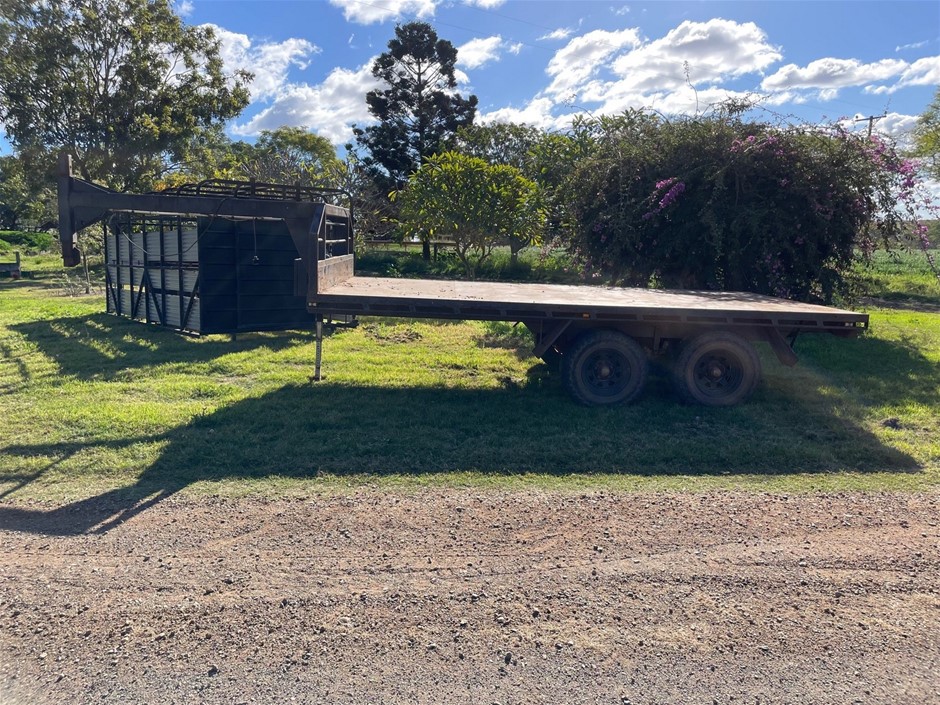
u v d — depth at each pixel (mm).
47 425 6230
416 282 9180
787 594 3553
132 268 12828
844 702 2752
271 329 11406
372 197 27781
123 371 8500
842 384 8133
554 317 6875
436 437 6004
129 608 3346
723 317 6832
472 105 32938
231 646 3053
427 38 31531
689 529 4297
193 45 30562
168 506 4547
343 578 3646
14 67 26859
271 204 7785
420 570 3738
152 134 28562
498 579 3652
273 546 4004
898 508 4688
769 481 5148
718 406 7094
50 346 10242
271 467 5262
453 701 2721
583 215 12812
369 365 8922
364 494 4777
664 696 2766
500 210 18359
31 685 2797
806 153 11055
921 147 24562
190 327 11234
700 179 11445
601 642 3111
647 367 7090
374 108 32469
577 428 6332
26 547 3973
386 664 2939
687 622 3283
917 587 3652
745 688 2822
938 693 2812
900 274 22578
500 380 8258
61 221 8227
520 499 4723
